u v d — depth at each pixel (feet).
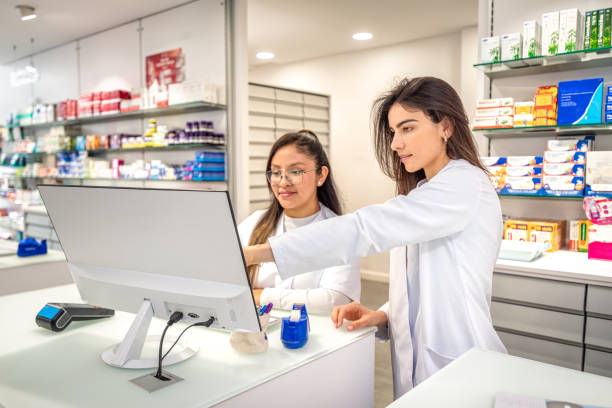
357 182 17.11
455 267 3.58
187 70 12.45
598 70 7.70
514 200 8.71
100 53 15.08
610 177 7.05
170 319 3.15
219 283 2.95
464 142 3.69
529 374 2.75
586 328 6.08
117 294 3.43
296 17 12.81
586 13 7.04
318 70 17.93
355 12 12.41
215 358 3.32
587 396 2.45
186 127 11.54
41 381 2.97
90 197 3.22
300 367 3.24
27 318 4.31
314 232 3.42
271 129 15.49
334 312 4.04
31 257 8.19
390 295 4.23
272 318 4.07
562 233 8.11
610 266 6.48
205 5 11.80
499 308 6.77
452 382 2.63
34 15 12.37
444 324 3.61
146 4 12.32
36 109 16.90
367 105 16.61
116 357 3.23
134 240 3.16
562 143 7.60
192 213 2.80
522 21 8.16
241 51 11.34
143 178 13.06
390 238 3.39
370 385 4.00
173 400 2.70
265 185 15.37
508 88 8.54
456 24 13.56
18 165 18.12
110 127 15.15
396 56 15.76
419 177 4.26
